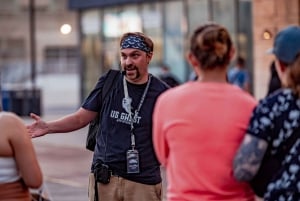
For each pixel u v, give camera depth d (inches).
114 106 419.2
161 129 295.6
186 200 287.3
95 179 418.0
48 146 1375.5
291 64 283.7
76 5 1955.0
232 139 285.6
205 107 287.3
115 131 416.8
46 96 3169.3
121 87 420.2
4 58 3484.3
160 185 421.1
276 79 395.5
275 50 290.0
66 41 3484.3
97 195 418.3
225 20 1512.1
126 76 417.7
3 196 316.8
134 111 415.2
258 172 286.4
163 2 1684.3
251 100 290.8
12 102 2062.0
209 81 293.1
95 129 431.8
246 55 1448.1
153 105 415.2
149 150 414.0
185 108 289.3
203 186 285.6
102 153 419.2
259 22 1117.7
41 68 3329.2
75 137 1529.3
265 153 283.7
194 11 1598.2
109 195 415.5
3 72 3193.9
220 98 288.4
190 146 287.0
